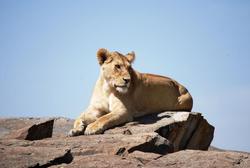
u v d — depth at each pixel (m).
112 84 17.88
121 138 14.80
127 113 17.95
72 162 12.08
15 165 11.17
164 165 12.09
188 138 19.20
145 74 19.55
